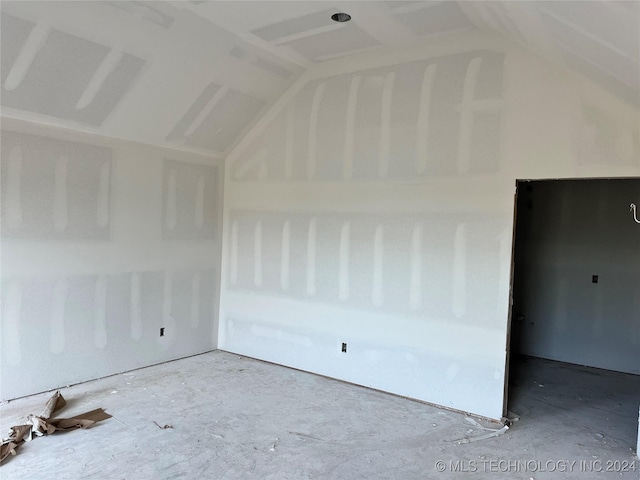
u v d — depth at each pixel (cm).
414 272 396
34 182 364
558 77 330
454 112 375
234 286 526
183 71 391
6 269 351
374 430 331
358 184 429
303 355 468
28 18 286
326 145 450
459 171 373
